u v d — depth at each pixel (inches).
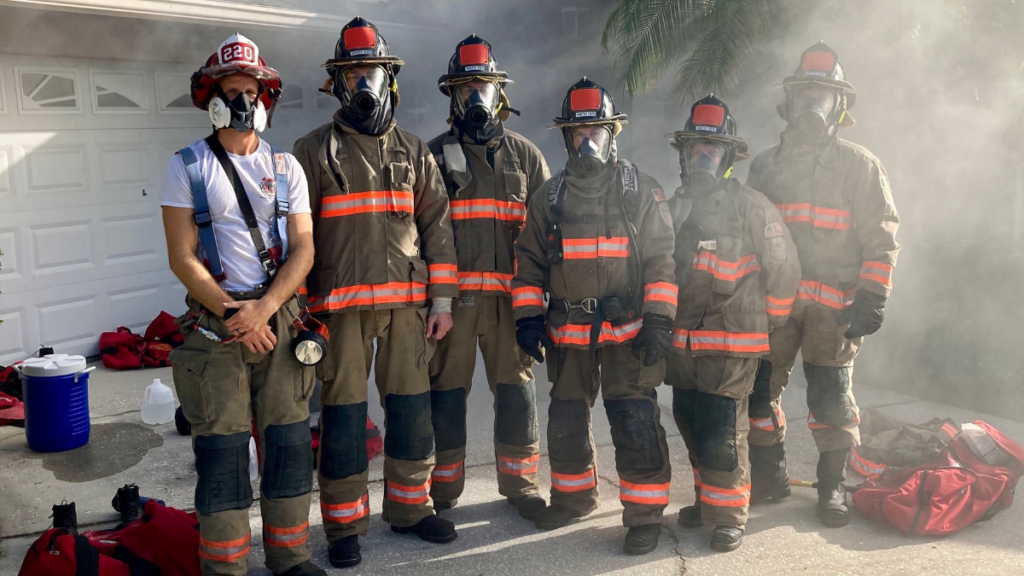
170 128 271.4
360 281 124.3
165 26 262.1
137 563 114.7
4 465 167.9
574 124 126.1
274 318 114.7
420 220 132.0
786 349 140.5
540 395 214.8
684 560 125.7
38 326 240.7
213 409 110.3
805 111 132.2
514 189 140.6
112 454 174.2
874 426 171.0
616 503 147.7
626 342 130.3
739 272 130.1
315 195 125.3
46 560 108.0
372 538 135.0
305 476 117.4
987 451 146.1
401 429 131.3
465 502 149.6
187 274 108.7
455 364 141.0
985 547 127.6
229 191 110.9
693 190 131.9
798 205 137.3
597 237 129.4
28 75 234.1
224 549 111.2
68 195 245.6
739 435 130.1
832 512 135.6
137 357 243.8
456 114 137.9
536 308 134.0
